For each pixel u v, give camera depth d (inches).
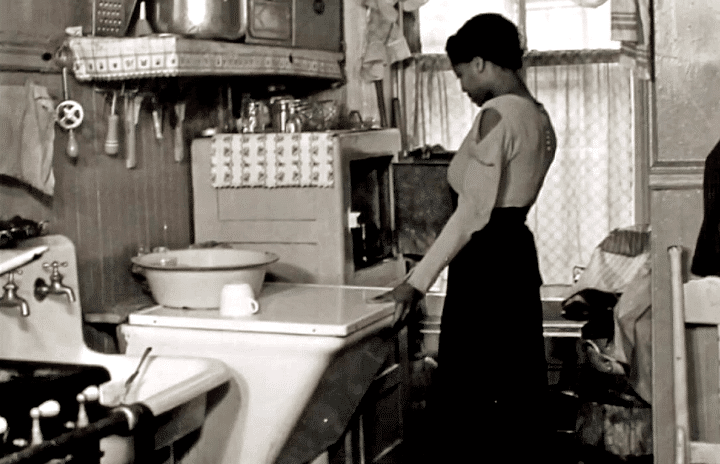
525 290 119.9
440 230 163.0
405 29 192.9
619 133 190.9
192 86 138.4
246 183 135.6
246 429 109.7
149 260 122.4
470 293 119.1
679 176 114.0
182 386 90.1
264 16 135.6
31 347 97.7
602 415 146.4
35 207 109.0
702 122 112.9
